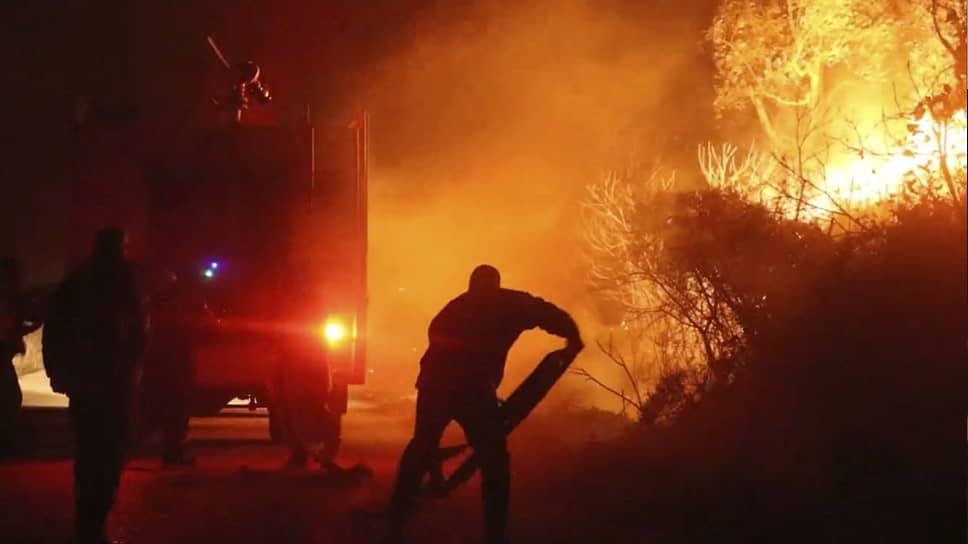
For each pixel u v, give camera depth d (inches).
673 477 464.1
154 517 424.2
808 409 431.8
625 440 536.1
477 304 363.6
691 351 556.1
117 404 367.6
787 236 471.5
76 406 366.9
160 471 552.1
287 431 557.3
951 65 494.0
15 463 573.9
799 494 403.9
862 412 411.8
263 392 628.1
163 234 630.5
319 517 426.3
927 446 391.2
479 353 358.9
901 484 386.3
